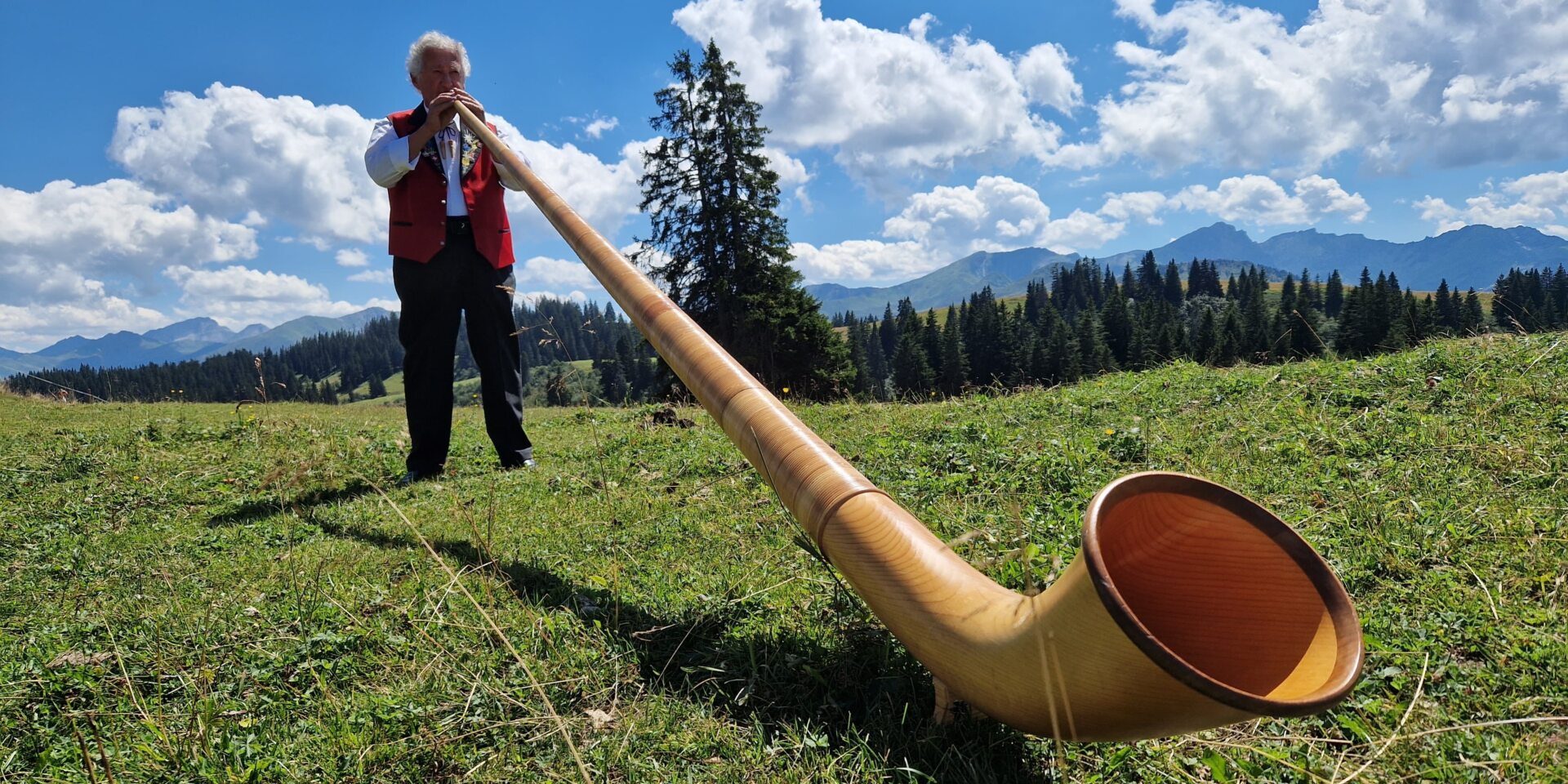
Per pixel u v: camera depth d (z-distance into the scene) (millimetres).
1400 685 2045
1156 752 1874
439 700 2205
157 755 1954
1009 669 1717
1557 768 1665
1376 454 3955
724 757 1951
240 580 3436
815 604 2664
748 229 32875
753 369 32625
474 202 5367
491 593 2895
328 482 5613
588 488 4914
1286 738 1895
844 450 5258
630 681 2311
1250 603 1576
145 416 9812
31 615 3244
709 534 3662
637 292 3352
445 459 5699
